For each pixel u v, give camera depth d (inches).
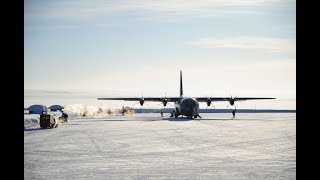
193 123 2728.8
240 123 2760.8
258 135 1739.7
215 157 1066.1
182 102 3248.0
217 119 3479.3
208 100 3417.8
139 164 948.0
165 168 893.2
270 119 3607.3
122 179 770.2
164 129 2106.3
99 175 810.2
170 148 1262.3
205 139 1555.1
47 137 1628.9
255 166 920.3
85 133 1838.1
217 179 769.6
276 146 1321.4
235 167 906.1
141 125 2485.2
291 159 1027.9
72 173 831.7
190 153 1144.2
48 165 932.0
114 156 1083.9
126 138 1590.8
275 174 819.4
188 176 799.1
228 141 1477.6
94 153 1143.6
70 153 1141.1
